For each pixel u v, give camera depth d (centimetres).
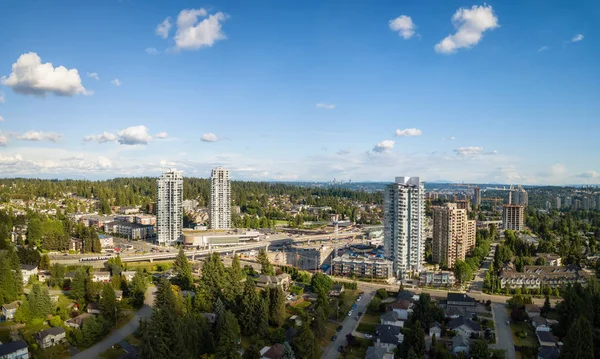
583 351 19488
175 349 18300
